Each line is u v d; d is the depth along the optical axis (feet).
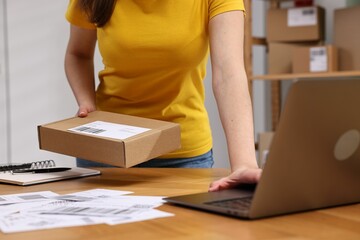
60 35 9.86
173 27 4.33
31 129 9.68
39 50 9.69
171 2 4.32
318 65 9.05
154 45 4.36
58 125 4.14
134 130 3.86
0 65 9.39
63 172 4.08
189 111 4.76
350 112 2.43
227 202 2.55
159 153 3.85
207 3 4.26
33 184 3.68
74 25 4.96
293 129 2.27
